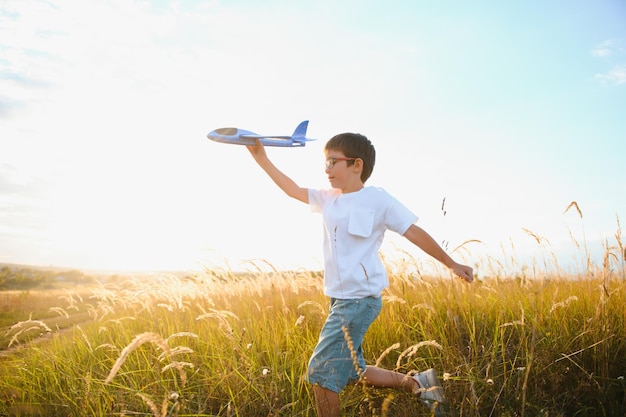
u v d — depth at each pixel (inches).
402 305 159.3
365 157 107.3
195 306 218.7
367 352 135.5
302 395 116.0
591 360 118.8
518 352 124.8
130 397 119.3
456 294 165.5
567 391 106.6
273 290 191.5
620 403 103.7
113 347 159.2
